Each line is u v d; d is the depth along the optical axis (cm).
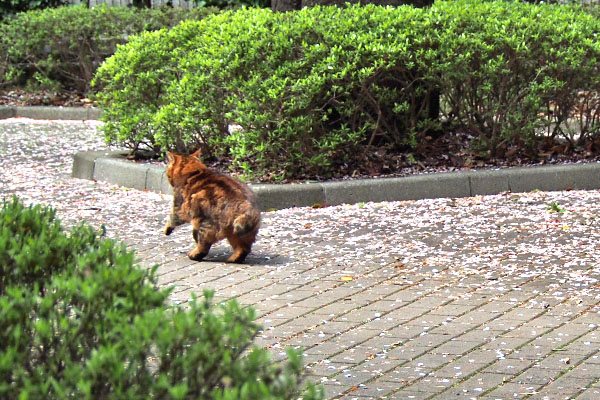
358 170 1005
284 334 567
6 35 1722
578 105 1052
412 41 979
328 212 898
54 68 1730
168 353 310
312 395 294
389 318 596
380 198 942
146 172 1017
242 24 1005
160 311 306
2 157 1238
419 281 675
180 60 1038
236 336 294
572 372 500
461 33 996
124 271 336
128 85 1093
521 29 995
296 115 955
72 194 1001
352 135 982
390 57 952
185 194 733
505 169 982
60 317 330
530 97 1000
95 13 1691
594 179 979
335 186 932
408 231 817
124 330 295
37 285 345
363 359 524
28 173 1126
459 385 485
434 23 994
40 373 301
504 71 978
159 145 1096
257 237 809
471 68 1002
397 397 470
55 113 1628
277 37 956
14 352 296
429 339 555
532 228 816
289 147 962
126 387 287
